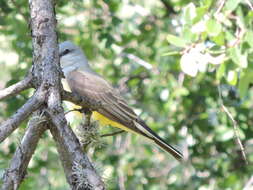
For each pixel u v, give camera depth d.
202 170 11.30
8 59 10.86
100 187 4.14
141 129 7.95
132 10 11.10
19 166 4.38
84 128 5.82
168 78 11.41
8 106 9.63
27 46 10.14
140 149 12.58
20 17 10.05
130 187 11.45
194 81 11.42
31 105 4.48
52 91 4.62
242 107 10.94
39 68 4.82
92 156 7.50
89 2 10.79
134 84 12.18
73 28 11.17
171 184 11.24
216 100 11.19
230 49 7.30
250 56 7.64
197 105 11.64
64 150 4.46
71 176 4.44
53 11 5.13
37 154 9.18
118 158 11.12
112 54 11.10
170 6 11.89
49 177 10.60
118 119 7.92
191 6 7.43
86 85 8.45
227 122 10.49
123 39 11.20
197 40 7.40
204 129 11.24
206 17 7.39
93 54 11.62
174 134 11.14
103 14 10.66
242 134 10.26
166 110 11.12
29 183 8.94
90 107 5.18
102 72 12.17
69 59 9.25
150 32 11.48
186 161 11.09
